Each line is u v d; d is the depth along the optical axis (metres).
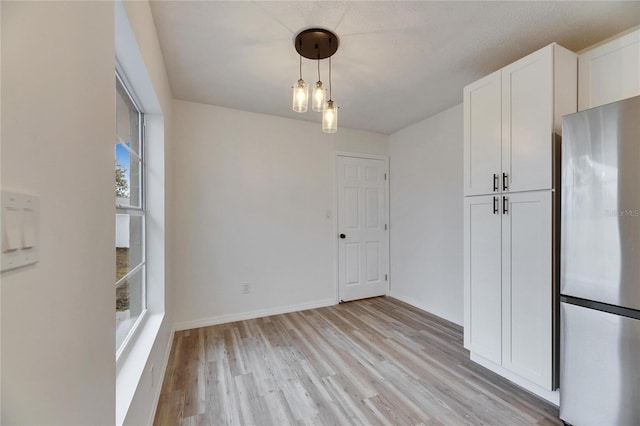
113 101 0.88
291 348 2.39
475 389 1.83
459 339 2.57
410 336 2.63
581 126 1.44
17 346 0.44
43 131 0.52
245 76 2.35
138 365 1.35
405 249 3.71
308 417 1.59
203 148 2.93
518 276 1.81
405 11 1.60
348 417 1.59
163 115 2.10
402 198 3.77
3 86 0.42
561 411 1.52
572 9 1.58
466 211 2.17
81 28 0.67
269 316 3.18
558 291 1.66
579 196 1.45
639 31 1.52
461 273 2.94
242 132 3.11
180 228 2.82
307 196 3.45
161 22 1.68
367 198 3.85
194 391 1.81
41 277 0.51
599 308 1.38
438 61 2.13
